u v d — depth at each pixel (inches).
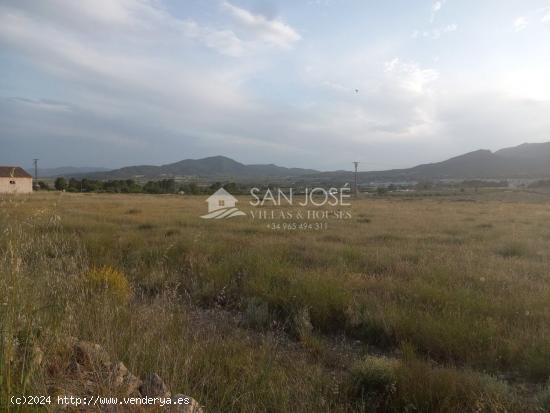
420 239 565.0
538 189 3287.4
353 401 149.9
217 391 136.9
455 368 177.2
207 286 286.8
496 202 1883.6
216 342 184.4
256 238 521.0
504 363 187.6
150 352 151.5
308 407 135.2
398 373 160.4
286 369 170.7
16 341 110.3
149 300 255.8
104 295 198.4
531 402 149.1
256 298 260.5
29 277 165.8
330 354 199.9
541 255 443.5
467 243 525.3
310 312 242.1
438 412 143.1
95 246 396.8
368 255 408.2
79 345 131.6
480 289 284.4
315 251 426.0
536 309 239.8
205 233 547.5
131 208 978.7
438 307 244.1
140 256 367.6
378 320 223.6
